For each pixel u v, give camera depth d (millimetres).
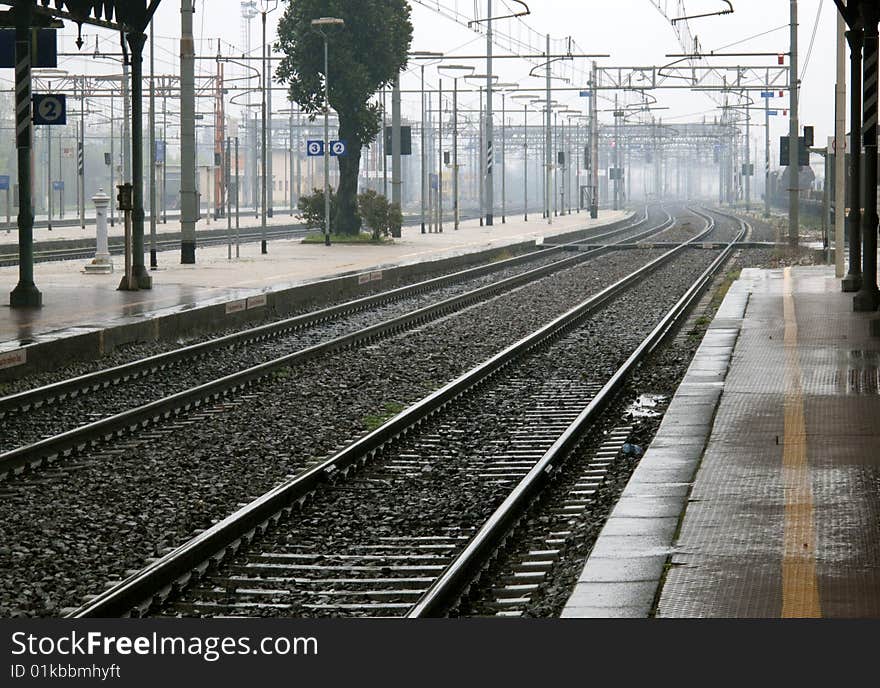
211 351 44875
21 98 51188
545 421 32469
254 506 22531
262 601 18844
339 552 21250
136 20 57656
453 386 35281
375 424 32000
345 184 110438
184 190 80312
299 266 79000
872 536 19031
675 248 108188
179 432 30906
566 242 129625
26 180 51781
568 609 16234
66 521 22906
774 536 19141
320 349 44031
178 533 22172
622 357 43750
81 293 58562
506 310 60406
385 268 76438
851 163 61188
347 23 105125
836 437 26719
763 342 43250
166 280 66688
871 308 52438
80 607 18078
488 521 21438
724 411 30250
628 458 27688
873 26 51312
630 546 18953
